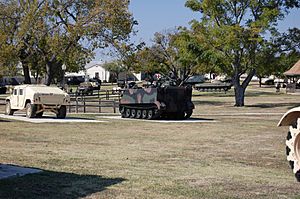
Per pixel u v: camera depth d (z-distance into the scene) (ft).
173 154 46.14
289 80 286.25
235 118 104.12
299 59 150.20
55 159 40.40
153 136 63.82
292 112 32.50
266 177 34.06
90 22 155.74
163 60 237.25
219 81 296.51
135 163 39.70
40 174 32.99
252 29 146.61
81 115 107.34
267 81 330.95
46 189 28.66
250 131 71.97
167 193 28.40
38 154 43.37
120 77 352.90
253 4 150.30
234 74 156.46
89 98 179.01
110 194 27.81
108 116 106.01
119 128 75.31
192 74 240.53
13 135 60.85
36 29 155.33
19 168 35.06
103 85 324.60
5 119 87.71
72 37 155.33
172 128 76.54
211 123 88.07
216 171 36.40
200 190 29.30
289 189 30.07
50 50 158.30
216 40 150.51
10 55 155.02
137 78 330.54
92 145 52.47
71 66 171.63
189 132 70.03
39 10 154.81
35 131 66.85
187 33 156.56
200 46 153.79
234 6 151.74
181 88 99.14
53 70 166.91
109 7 156.15
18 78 259.80
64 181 30.99
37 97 91.35
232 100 188.44
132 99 101.35
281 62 151.33
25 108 94.43
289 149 33.40
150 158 42.98
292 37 150.41
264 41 149.59
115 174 33.99
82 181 31.14
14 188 28.53
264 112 127.65
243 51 152.46
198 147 52.31
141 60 212.84
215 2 150.20
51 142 54.34
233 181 32.24
